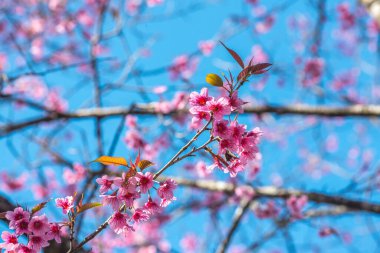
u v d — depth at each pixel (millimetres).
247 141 2219
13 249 2143
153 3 6594
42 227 2133
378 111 5035
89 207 2162
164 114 5055
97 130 5020
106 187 2186
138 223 2223
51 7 7223
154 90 5188
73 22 7227
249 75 2123
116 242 6422
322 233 4941
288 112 5258
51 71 4473
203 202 6652
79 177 4812
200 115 2203
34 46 7586
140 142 5246
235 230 5000
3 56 7672
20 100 5242
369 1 4902
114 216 2172
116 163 2070
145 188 2102
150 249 6902
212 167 2287
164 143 5770
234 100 2154
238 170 2254
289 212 5070
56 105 7262
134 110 5094
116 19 6246
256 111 5270
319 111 5191
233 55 2141
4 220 2869
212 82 2158
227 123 2137
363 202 4789
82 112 5164
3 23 7746
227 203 6199
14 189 7207
